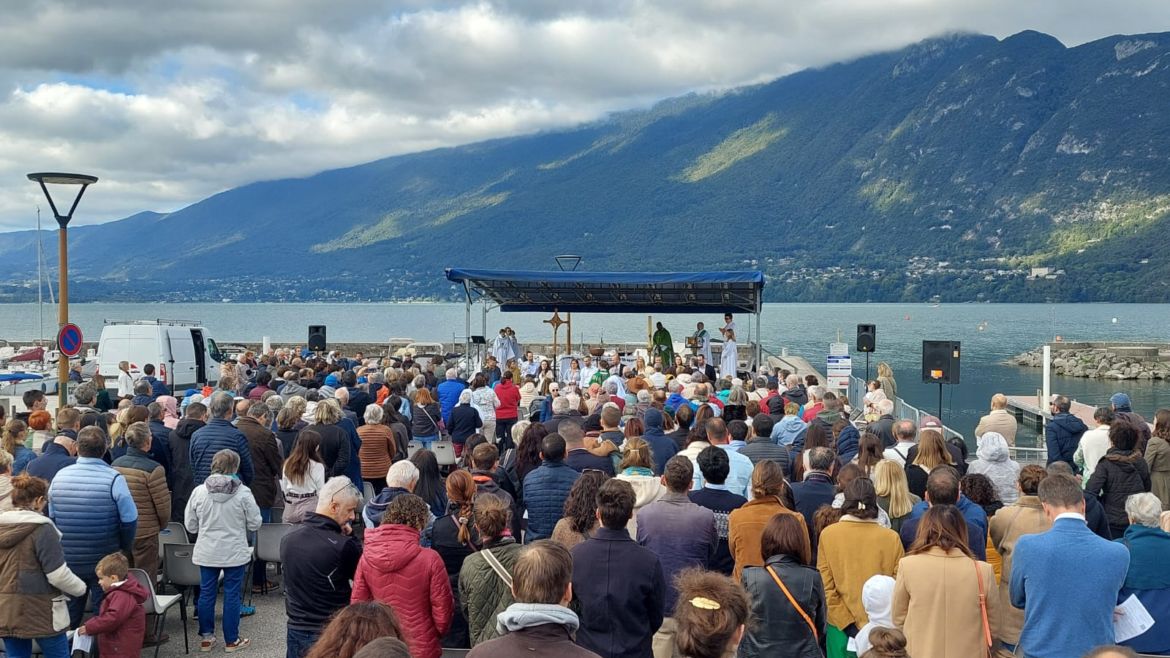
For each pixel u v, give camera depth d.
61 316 14.34
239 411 9.66
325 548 5.88
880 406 12.55
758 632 5.02
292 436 10.02
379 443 10.80
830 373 22.81
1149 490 8.68
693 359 22.89
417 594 5.36
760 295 23.95
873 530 5.74
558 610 3.88
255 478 9.27
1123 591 5.85
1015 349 78.94
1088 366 56.22
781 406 12.03
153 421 9.49
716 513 6.71
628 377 19.66
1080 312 182.25
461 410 13.52
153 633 7.74
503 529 5.50
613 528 5.21
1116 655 2.90
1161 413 9.41
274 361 19.05
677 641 3.55
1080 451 10.23
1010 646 6.23
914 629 5.07
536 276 23.44
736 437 9.70
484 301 27.64
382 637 3.17
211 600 7.53
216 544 7.45
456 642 6.39
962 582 5.02
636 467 7.40
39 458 8.09
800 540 5.13
